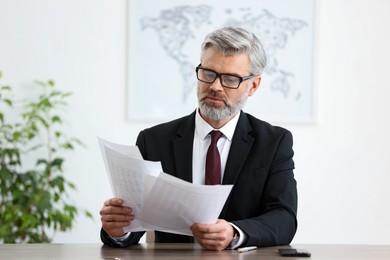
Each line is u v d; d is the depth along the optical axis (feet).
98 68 14.74
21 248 7.09
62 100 14.67
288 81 14.83
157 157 8.43
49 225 13.60
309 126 14.93
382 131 14.98
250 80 8.02
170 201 6.60
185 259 6.19
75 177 14.67
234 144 8.30
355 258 6.45
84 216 14.70
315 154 14.92
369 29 14.96
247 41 7.84
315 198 14.88
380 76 14.98
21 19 14.64
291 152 8.43
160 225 7.02
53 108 14.58
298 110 14.85
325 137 14.93
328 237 14.88
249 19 14.80
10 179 13.29
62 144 14.43
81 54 14.74
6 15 14.62
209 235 6.79
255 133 8.47
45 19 14.69
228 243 6.98
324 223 14.88
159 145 8.51
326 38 14.94
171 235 8.25
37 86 14.64
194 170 8.37
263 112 14.83
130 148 6.83
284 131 8.54
